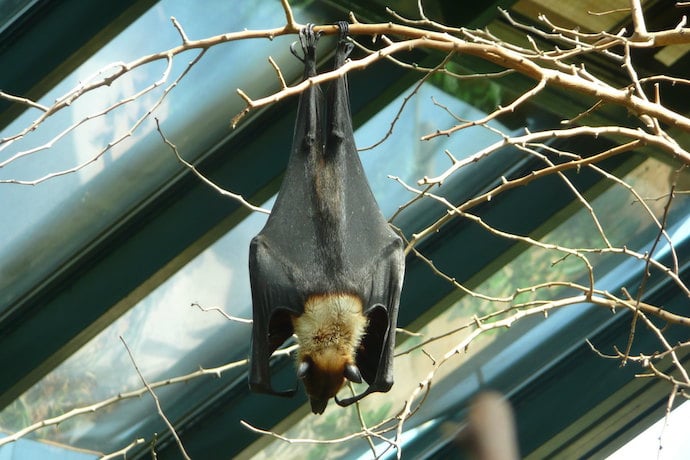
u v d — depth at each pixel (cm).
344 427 2002
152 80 1520
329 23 1542
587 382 2011
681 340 1981
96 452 1923
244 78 1563
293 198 1043
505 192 1788
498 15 1609
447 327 1941
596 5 1669
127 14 1409
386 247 1051
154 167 1605
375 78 1570
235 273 1755
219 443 1880
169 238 1648
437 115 1667
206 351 1833
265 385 988
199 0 1451
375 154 1694
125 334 1756
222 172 1627
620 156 1778
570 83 940
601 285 2005
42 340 1716
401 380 1984
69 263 1664
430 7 1530
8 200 1583
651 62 1777
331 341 984
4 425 1823
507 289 1945
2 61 1434
